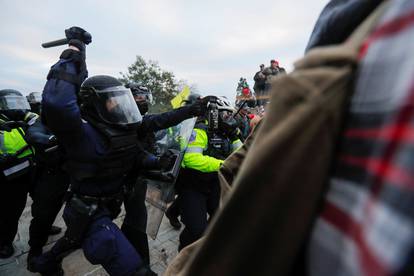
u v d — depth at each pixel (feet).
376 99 0.83
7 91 9.45
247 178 1.04
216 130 8.08
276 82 1.15
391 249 0.64
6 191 8.35
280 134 1.00
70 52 5.68
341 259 0.87
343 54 0.97
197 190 7.59
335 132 0.95
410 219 0.60
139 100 9.46
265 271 1.05
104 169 5.41
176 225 10.73
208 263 1.16
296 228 1.00
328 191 0.97
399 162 0.66
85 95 5.41
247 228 1.05
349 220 0.86
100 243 5.18
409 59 0.74
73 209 5.43
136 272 5.15
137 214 7.20
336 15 1.23
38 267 6.26
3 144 7.97
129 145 5.73
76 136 5.16
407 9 0.81
